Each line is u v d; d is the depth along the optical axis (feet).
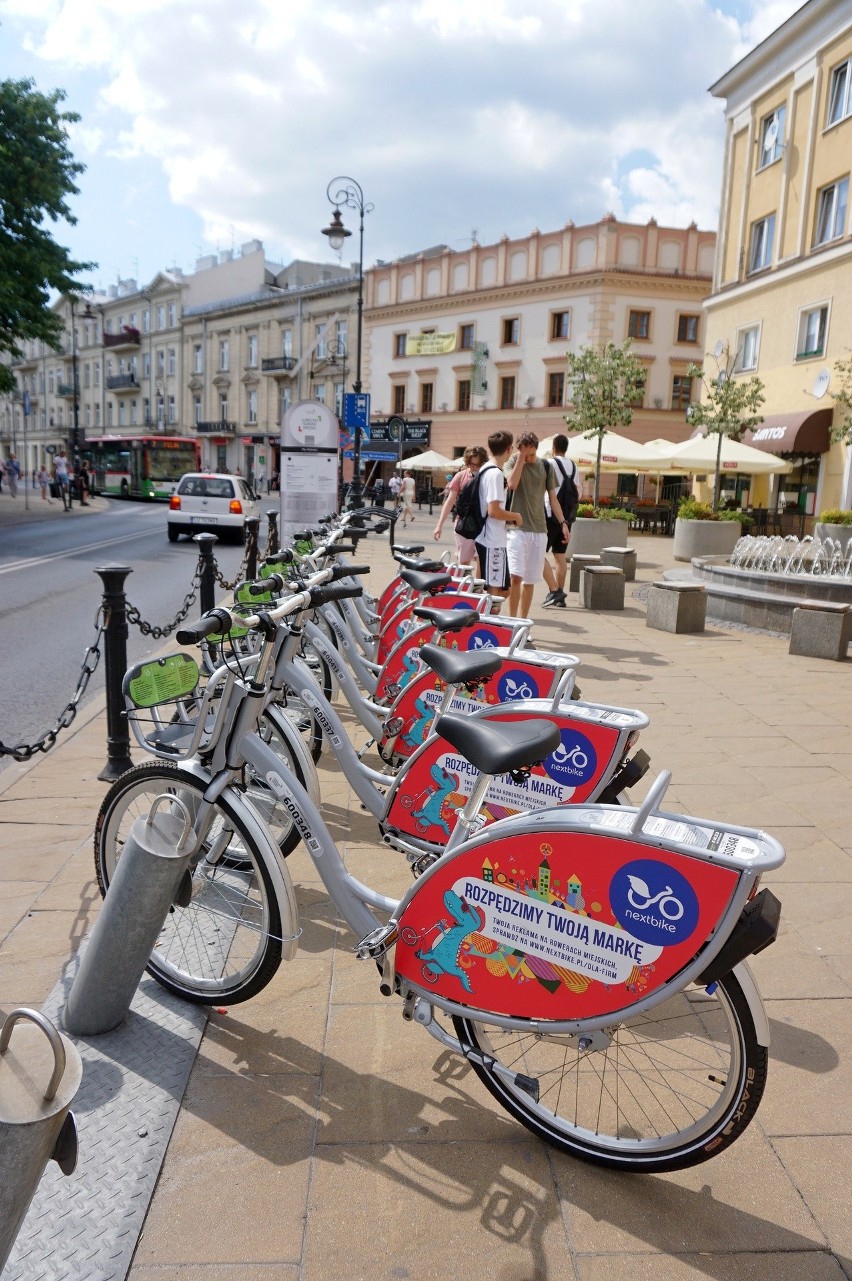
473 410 146.00
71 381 261.44
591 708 10.17
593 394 81.66
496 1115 8.08
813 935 11.31
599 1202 7.15
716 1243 6.79
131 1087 8.16
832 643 27.63
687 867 6.42
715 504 66.23
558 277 132.36
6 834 13.67
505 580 23.35
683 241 129.29
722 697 22.77
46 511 108.06
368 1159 7.49
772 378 77.51
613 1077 8.29
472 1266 6.53
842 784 16.51
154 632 17.28
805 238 72.18
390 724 13.56
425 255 153.48
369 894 8.44
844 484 67.77
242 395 196.03
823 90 69.72
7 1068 5.09
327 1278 6.39
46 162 76.13
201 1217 6.86
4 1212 4.84
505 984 7.28
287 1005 9.61
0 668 26.17
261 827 8.79
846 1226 7.00
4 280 73.61
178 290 211.00
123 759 16.10
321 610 16.03
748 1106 6.82
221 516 67.36
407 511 93.71
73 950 10.39
